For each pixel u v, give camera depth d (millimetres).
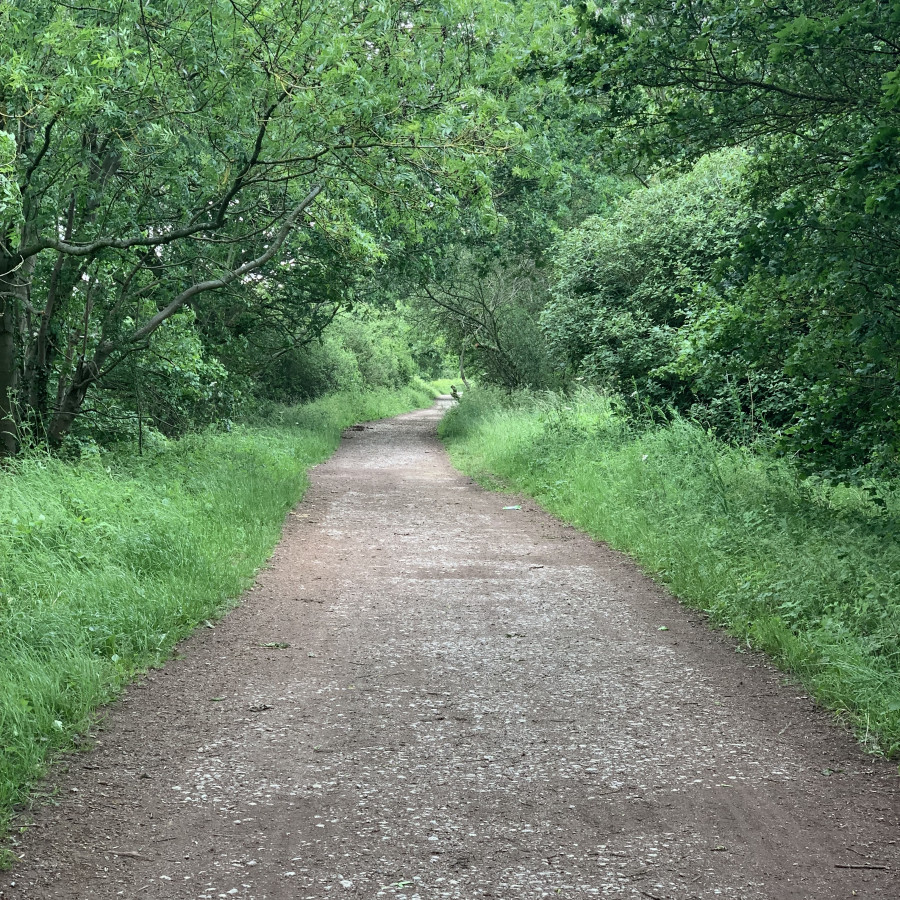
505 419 23344
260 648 6172
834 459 8570
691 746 4453
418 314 35156
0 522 7559
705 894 3115
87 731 4605
